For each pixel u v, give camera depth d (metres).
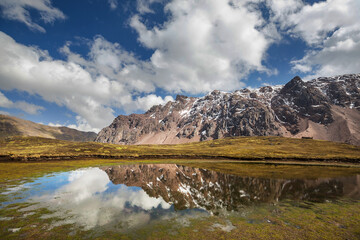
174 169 57.19
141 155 94.31
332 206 21.05
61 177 40.53
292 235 13.98
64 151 90.25
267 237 13.66
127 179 39.69
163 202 22.97
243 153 109.50
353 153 109.12
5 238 13.65
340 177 42.12
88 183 34.81
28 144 115.00
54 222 16.64
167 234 14.28
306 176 43.62
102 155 86.75
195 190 29.61
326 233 14.26
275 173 48.81
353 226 15.53
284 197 25.09
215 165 69.88
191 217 17.86
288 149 132.50
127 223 16.45
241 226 15.69
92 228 15.44
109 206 21.31
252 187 31.73
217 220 17.06
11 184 32.38
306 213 18.75
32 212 19.17
